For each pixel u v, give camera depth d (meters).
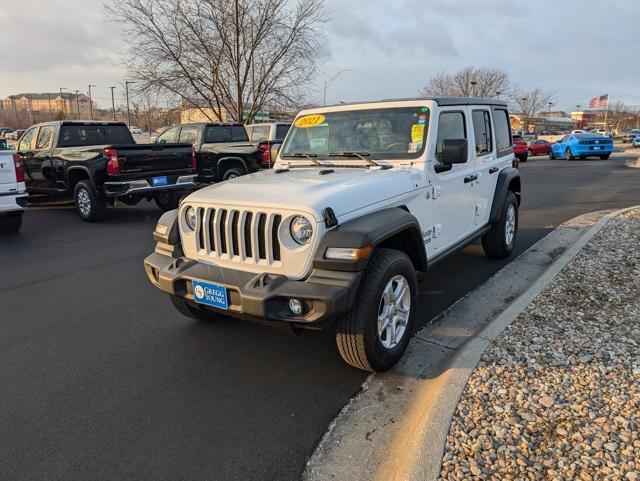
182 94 20.81
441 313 4.56
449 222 4.62
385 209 3.53
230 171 12.17
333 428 2.91
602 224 7.41
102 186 9.46
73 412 3.11
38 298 5.27
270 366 3.67
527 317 3.98
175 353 3.91
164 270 3.52
